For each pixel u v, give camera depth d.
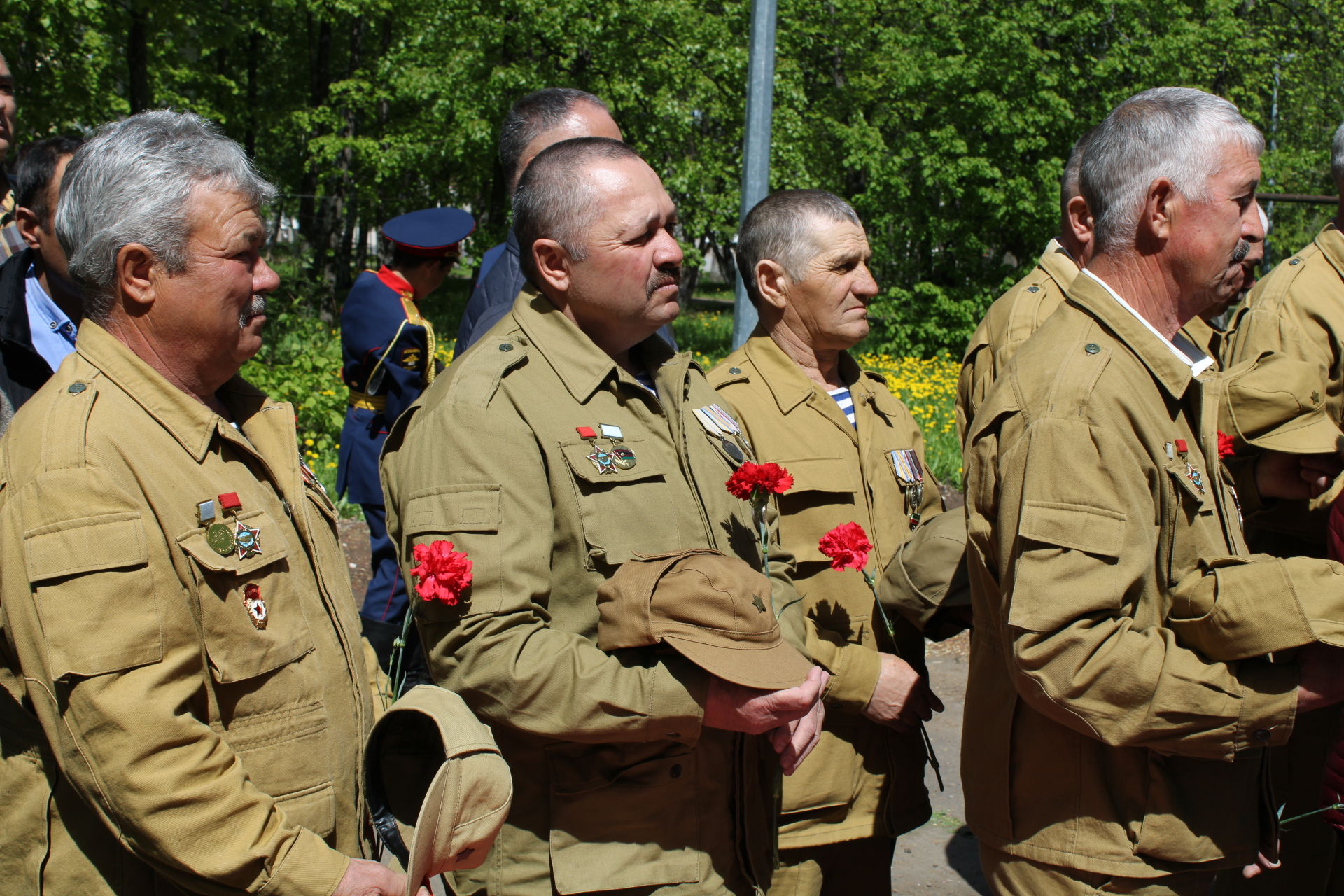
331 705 1.68
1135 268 1.97
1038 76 18.17
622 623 1.80
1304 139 20.80
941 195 19.45
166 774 1.43
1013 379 1.94
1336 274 2.96
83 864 1.55
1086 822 1.89
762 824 2.07
